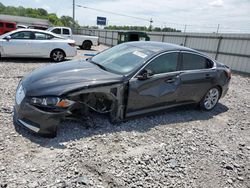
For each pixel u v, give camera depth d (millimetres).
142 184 2660
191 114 5137
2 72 7273
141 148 3420
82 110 3723
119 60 4305
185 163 3199
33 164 2779
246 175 3115
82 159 2977
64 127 3721
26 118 3324
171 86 4391
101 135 3629
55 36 10461
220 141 4027
